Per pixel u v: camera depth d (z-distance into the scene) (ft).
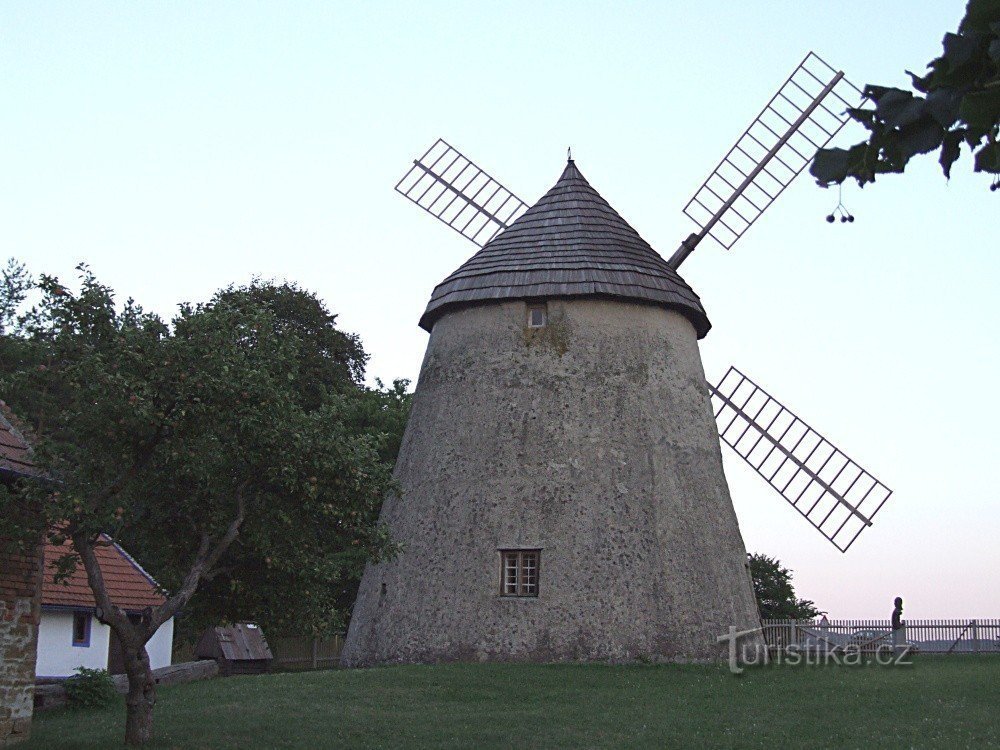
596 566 82.38
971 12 16.46
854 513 99.25
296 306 143.33
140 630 54.03
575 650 80.43
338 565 62.13
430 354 93.91
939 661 90.94
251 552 60.23
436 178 108.78
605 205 97.86
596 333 89.10
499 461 86.12
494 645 81.30
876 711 65.00
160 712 65.57
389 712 65.62
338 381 140.56
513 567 83.51
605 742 58.39
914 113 17.62
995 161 17.89
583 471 85.05
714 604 84.74
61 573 53.78
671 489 86.38
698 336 100.07
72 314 54.70
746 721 62.85
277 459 55.98
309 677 77.20
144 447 54.03
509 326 90.02
